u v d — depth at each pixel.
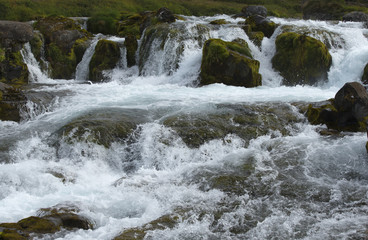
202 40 16.41
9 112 10.09
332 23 20.67
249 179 7.15
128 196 6.71
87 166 8.14
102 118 9.59
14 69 15.09
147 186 7.07
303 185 6.96
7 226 5.38
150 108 10.56
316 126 9.62
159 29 16.62
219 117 9.82
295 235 5.46
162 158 8.51
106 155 8.54
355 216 5.95
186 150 8.62
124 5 31.19
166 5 32.19
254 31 17.89
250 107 10.51
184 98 11.70
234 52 14.34
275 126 9.59
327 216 5.97
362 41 17.02
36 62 17.31
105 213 6.20
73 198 6.63
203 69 14.38
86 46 18.69
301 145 8.52
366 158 7.78
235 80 13.90
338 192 6.71
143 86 13.82
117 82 15.93
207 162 8.03
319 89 13.80
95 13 25.73
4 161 8.07
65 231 5.55
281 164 7.75
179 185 7.09
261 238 5.43
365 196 6.59
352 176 7.37
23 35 16.39
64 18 19.27
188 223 5.80
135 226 5.72
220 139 8.91
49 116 10.25
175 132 8.97
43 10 28.11
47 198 6.65
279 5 34.88
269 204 6.36
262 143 8.78
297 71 15.22
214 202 6.44
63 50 18.34
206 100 11.42
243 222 5.85
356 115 9.20
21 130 9.41
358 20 22.98
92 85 14.35
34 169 7.57
